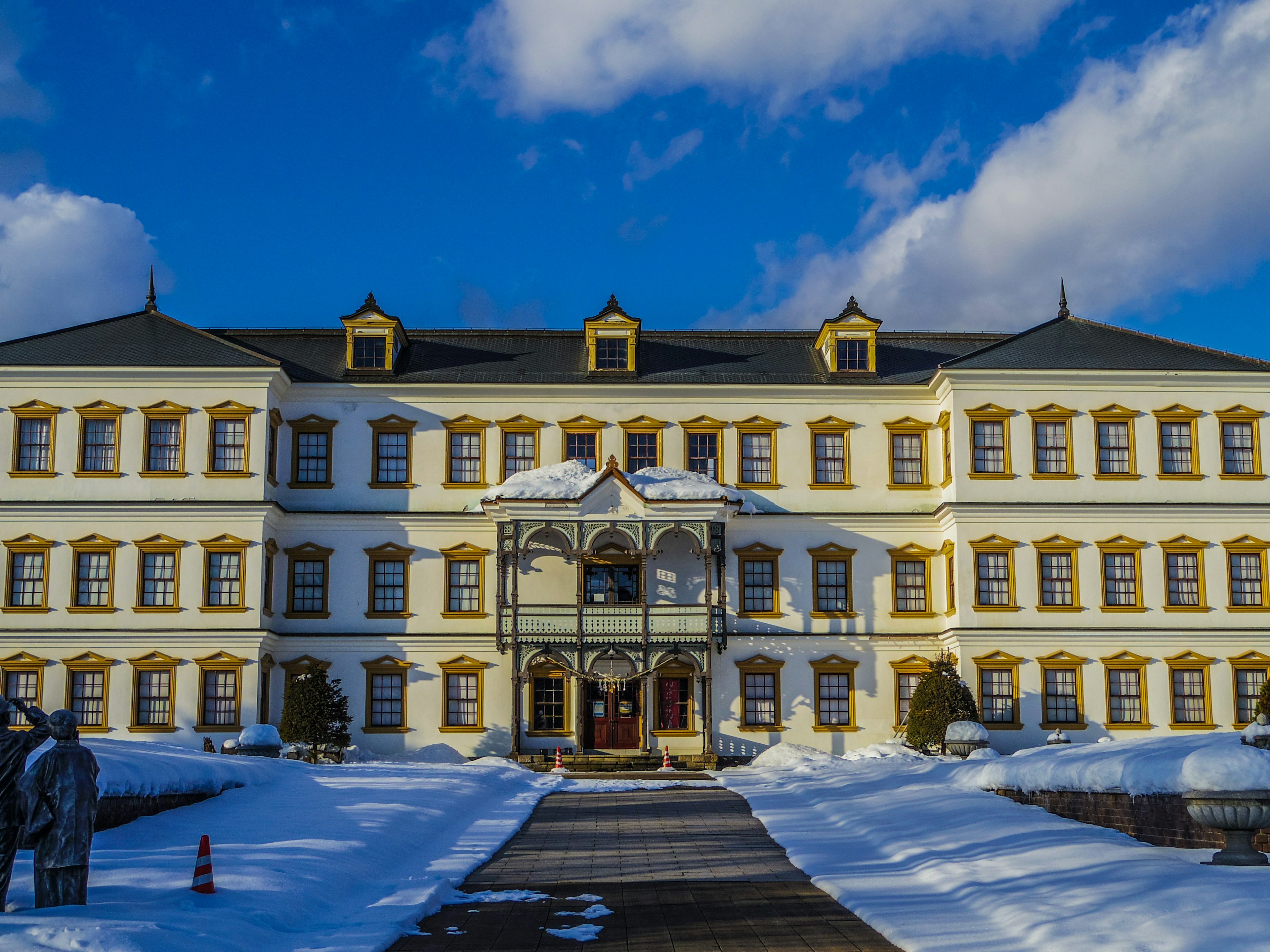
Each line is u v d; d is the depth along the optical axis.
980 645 39.06
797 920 12.80
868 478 41.47
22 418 39.31
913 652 40.69
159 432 39.41
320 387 41.06
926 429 41.75
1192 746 18.72
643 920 12.85
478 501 40.84
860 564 41.03
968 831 17.67
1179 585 39.62
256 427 39.38
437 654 40.06
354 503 40.72
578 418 41.41
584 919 12.96
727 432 41.50
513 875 15.87
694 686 40.31
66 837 11.71
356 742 39.53
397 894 14.04
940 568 40.97
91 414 39.25
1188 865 13.93
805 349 44.62
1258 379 40.44
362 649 40.00
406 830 18.83
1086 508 39.66
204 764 22.38
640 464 41.34
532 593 40.12
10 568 38.66
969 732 33.28
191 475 39.09
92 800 12.02
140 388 39.47
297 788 23.59
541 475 39.59
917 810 20.31
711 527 39.66
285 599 40.25
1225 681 39.16
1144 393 40.41
